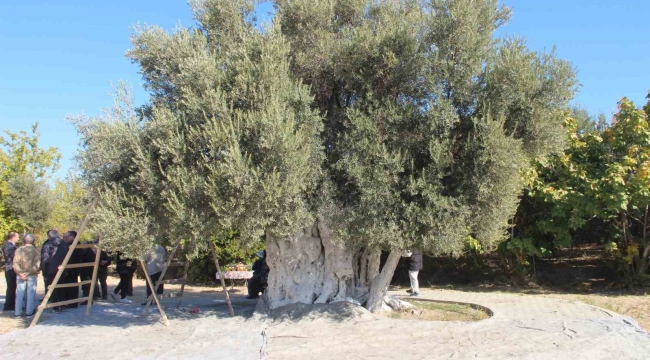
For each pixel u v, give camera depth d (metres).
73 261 11.27
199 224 7.48
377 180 7.78
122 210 7.82
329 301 9.75
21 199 23.62
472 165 7.77
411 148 8.17
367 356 6.86
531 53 8.27
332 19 9.59
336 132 8.87
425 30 8.52
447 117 7.86
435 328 8.31
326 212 8.38
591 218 14.66
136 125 8.21
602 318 9.35
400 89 8.55
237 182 7.17
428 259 17.78
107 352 7.16
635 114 13.23
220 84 8.09
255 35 8.49
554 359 6.77
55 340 7.97
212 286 17.08
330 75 9.12
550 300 12.40
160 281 10.73
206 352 7.11
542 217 14.98
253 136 7.69
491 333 8.07
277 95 7.75
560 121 8.53
